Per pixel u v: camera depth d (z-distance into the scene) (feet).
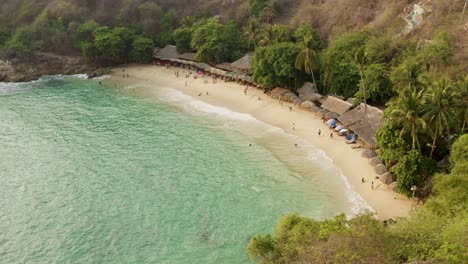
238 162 225.35
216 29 372.58
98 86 375.66
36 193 207.92
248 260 155.43
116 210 190.90
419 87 198.59
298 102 277.03
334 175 203.62
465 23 256.93
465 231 108.58
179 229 175.83
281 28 344.49
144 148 248.93
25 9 473.67
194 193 200.13
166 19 449.48
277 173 211.61
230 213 183.62
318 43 332.19
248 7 417.49
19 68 420.36
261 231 170.81
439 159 185.57
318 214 177.68
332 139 234.38
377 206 176.14
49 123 295.48
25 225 184.03
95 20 465.47
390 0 325.42
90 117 302.86
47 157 244.63
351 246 107.76
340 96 271.08
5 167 234.58
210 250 162.81
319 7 376.89
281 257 131.75
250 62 335.67
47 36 447.42
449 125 171.53
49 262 162.71
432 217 126.62
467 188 137.49
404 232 118.73
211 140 253.24
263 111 283.18
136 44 412.36
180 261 158.40
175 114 297.53
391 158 181.98
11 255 166.81
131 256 162.91
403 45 269.23
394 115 176.04
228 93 320.70
